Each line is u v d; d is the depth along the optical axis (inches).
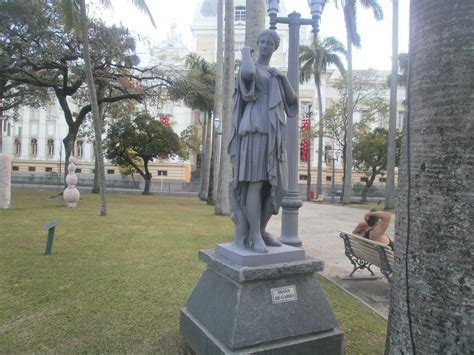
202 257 131.9
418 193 86.7
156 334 138.0
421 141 86.7
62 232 335.6
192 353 124.9
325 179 1670.8
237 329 103.0
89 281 196.2
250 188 120.7
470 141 80.1
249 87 119.5
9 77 681.0
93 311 157.4
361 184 1512.1
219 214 537.6
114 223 406.9
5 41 634.8
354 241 226.8
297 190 251.4
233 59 514.3
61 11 575.5
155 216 496.7
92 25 665.6
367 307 175.6
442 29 83.5
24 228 346.3
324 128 1221.7
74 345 129.1
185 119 1641.2
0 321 146.6
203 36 1704.0
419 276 85.6
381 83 1278.3
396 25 806.5
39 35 642.2
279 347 106.4
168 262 239.5
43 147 1720.0
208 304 119.9
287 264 114.7
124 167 1207.6
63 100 761.0
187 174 1681.8
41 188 1163.9
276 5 243.6
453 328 80.3
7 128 1670.8
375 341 139.3
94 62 706.8
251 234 122.5
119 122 1098.7
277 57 1534.2
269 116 117.8
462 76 81.0
